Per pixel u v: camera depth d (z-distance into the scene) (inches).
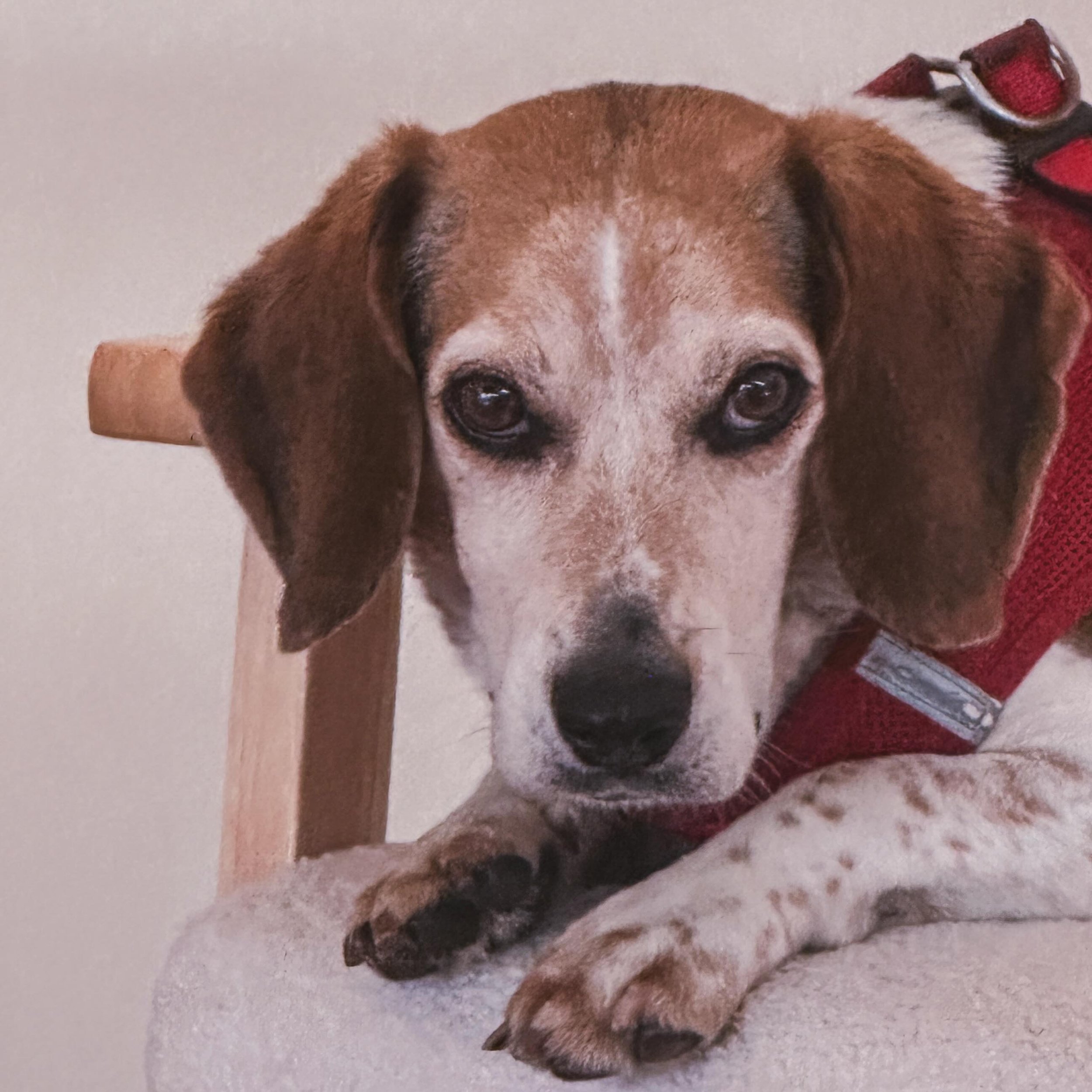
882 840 26.9
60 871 46.1
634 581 25.9
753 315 26.5
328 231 28.3
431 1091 26.1
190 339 31.2
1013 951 26.3
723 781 25.9
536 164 27.3
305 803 31.1
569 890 28.4
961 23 39.9
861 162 27.9
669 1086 25.1
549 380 26.5
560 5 40.9
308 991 27.4
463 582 28.6
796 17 40.0
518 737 26.0
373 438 27.8
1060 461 27.8
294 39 41.8
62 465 45.4
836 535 27.5
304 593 27.9
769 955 25.9
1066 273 27.8
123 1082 45.2
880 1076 24.7
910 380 27.4
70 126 43.0
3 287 44.7
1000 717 27.8
